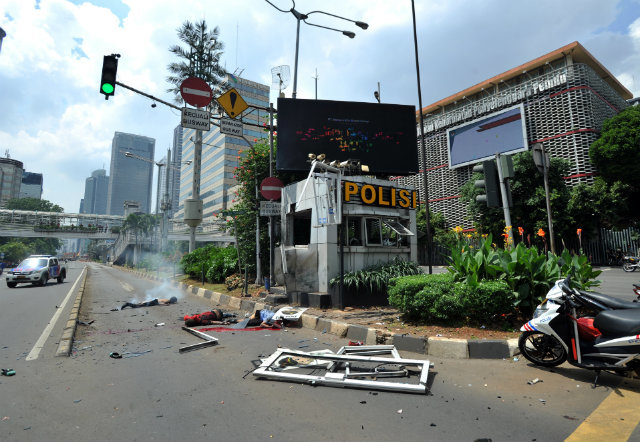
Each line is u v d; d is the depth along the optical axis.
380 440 2.68
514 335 5.22
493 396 3.52
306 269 9.03
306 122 11.47
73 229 66.38
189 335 6.64
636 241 20.08
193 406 3.37
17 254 69.00
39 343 6.07
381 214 9.18
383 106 12.07
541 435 2.73
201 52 24.69
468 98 32.69
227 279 14.08
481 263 6.30
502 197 6.74
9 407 3.39
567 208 20.19
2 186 137.38
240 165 13.91
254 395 3.63
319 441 2.67
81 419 3.11
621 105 27.55
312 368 4.43
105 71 8.01
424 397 3.52
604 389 3.62
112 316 8.91
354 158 11.50
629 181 21.88
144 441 2.70
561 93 23.94
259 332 6.80
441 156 31.23
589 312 4.56
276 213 10.84
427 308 6.05
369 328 5.99
